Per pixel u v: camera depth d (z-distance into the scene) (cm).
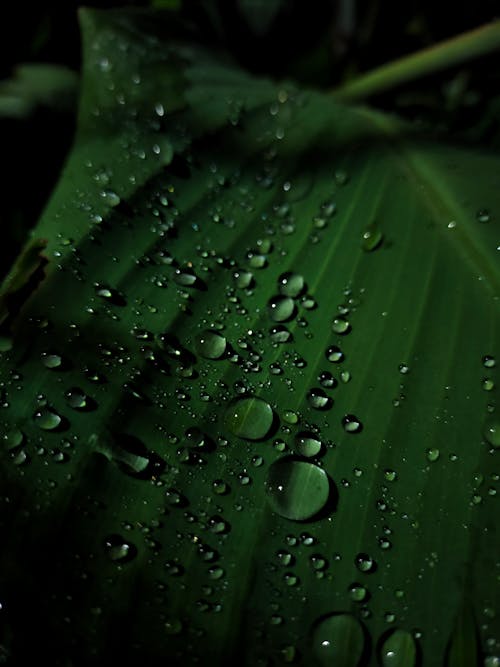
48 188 20
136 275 15
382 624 12
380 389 14
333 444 13
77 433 13
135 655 12
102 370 14
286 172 16
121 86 17
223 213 15
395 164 16
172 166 16
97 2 21
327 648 12
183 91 17
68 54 22
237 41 24
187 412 13
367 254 15
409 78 19
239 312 14
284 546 13
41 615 12
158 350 14
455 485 13
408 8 23
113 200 15
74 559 12
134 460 13
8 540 12
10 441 13
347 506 13
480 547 12
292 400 14
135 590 12
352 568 12
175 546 12
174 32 19
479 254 14
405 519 13
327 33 25
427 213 15
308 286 15
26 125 20
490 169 16
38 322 14
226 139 17
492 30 18
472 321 14
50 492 13
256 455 13
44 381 13
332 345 14
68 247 15
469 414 13
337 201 16
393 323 14
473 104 20
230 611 12
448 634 12
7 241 19
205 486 13
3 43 22
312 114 17
